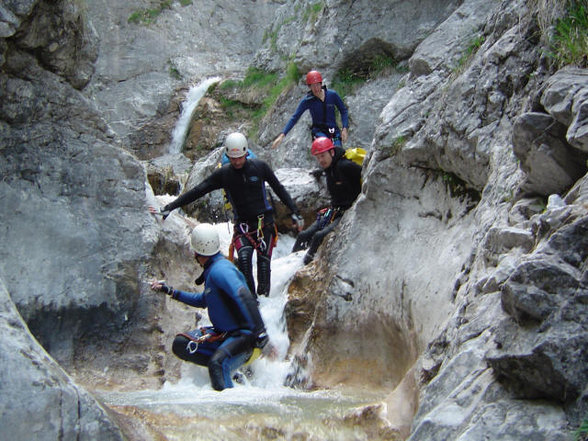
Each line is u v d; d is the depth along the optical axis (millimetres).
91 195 7340
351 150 8000
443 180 6668
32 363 3682
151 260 7438
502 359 3311
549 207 3852
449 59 7641
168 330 7371
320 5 12305
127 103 15812
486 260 4609
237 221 7215
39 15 6996
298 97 11922
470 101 6270
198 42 17516
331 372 6770
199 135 14109
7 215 6926
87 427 3736
